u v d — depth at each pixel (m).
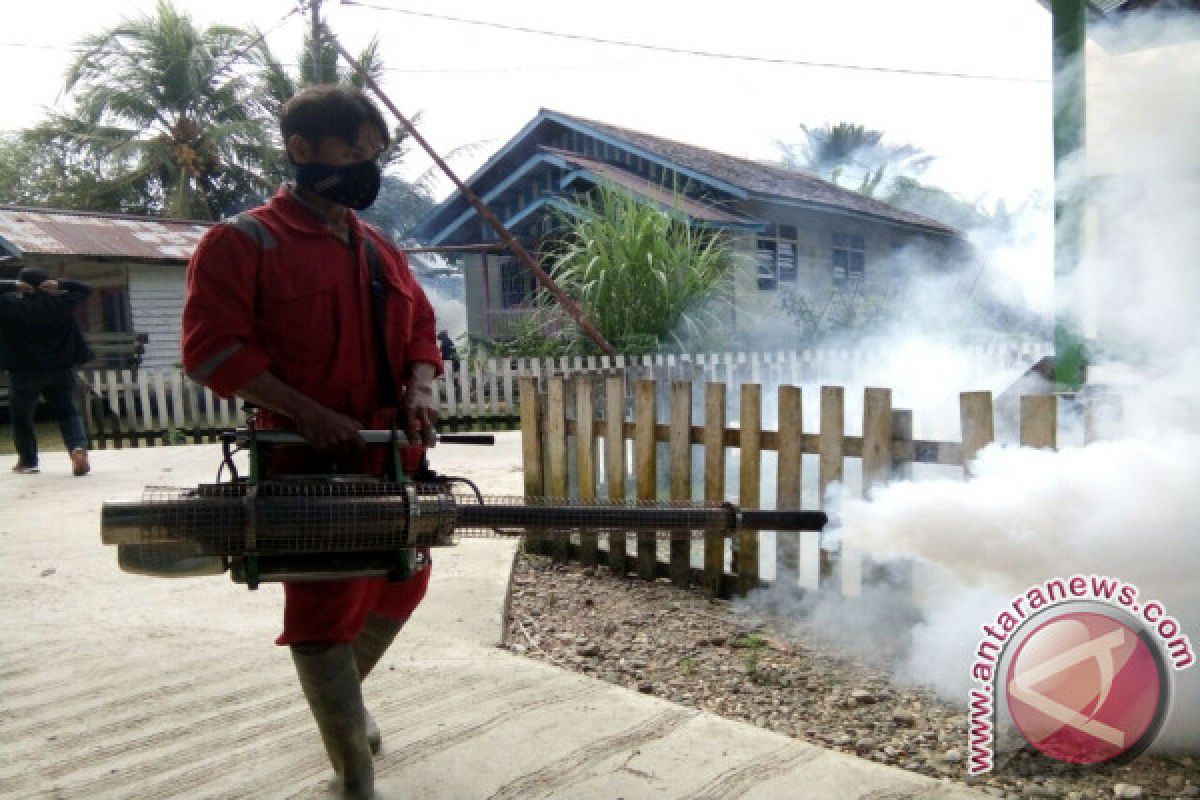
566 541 5.05
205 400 11.72
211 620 3.96
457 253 19.59
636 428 4.70
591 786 2.48
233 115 27.86
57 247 14.16
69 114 27.62
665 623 4.04
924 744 2.83
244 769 2.60
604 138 16.84
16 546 5.27
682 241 13.20
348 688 2.29
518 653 3.67
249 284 2.13
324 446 2.16
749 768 2.57
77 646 3.62
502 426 12.23
